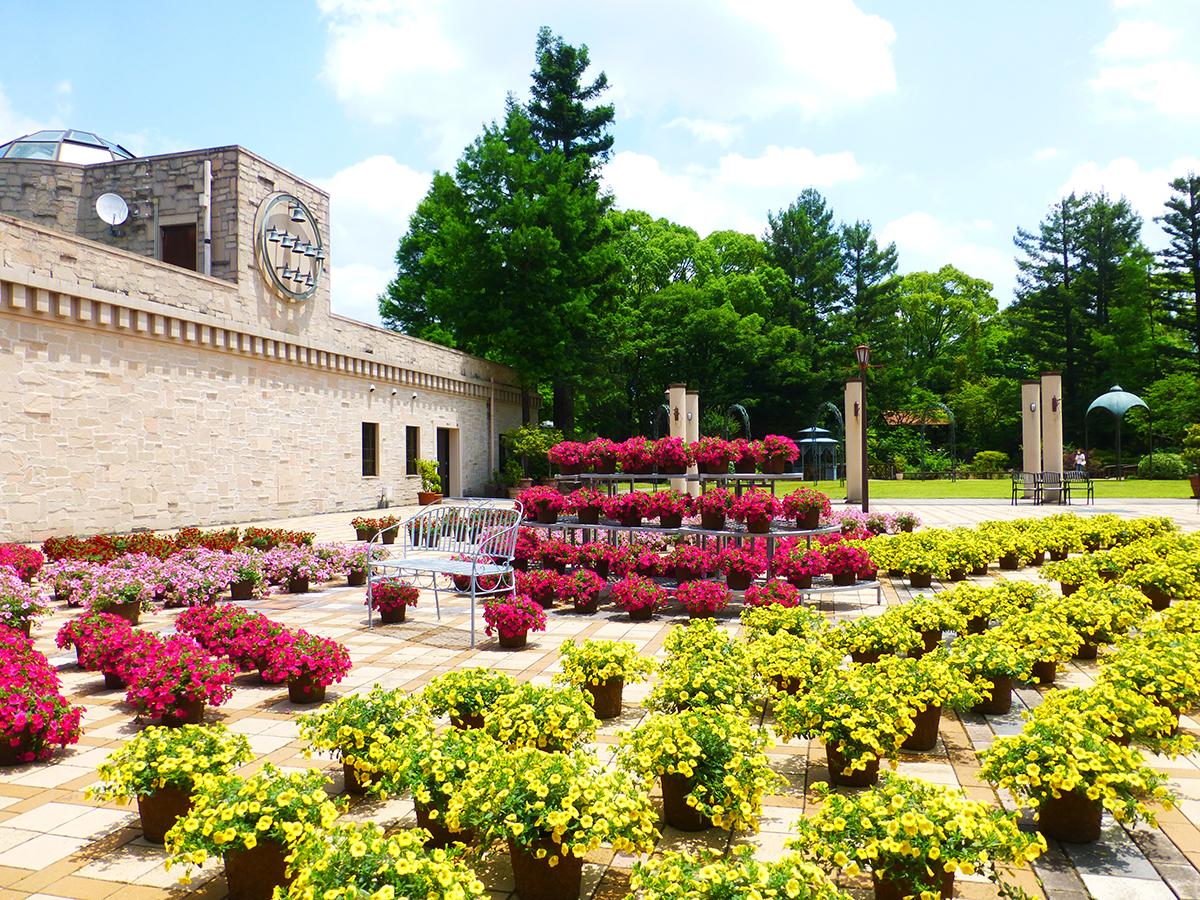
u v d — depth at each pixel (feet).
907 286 197.98
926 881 8.98
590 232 106.73
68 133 78.18
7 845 11.28
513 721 13.28
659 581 30.25
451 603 29.86
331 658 17.99
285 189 66.59
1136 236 155.33
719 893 7.91
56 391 45.47
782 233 164.86
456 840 11.10
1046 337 155.33
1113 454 148.15
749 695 16.17
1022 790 11.93
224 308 58.49
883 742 13.05
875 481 130.21
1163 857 10.78
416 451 87.25
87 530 47.32
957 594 23.07
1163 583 26.11
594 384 110.52
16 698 14.16
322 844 8.66
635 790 10.91
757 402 152.25
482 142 103.04
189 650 17.07
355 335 74.95
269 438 63.72
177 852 9.46
